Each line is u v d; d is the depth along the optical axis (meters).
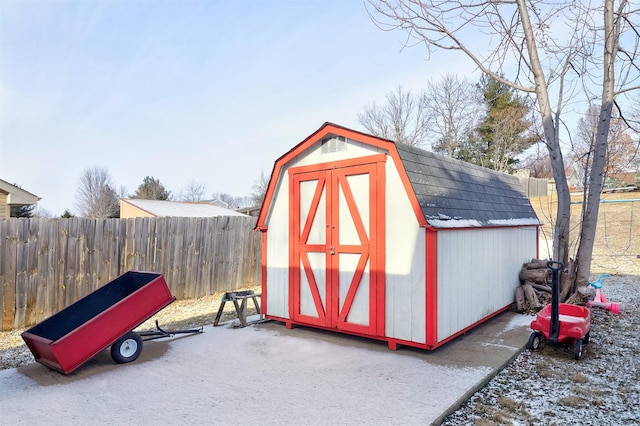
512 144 19.94
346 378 3.68
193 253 8.34
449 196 4.98
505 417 2.93
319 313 5.31
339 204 5.14
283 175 5.92
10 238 5.88
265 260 6.14
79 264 6.65
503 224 6.03
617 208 17.81
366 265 4.85
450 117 24.20
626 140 9.88
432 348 4.29
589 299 6.52
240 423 2.83
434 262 4.24
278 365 4.09
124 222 7.27
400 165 4.45
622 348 4.57
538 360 4.25
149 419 2.92
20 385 3.64
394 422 2.79
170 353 4.55
